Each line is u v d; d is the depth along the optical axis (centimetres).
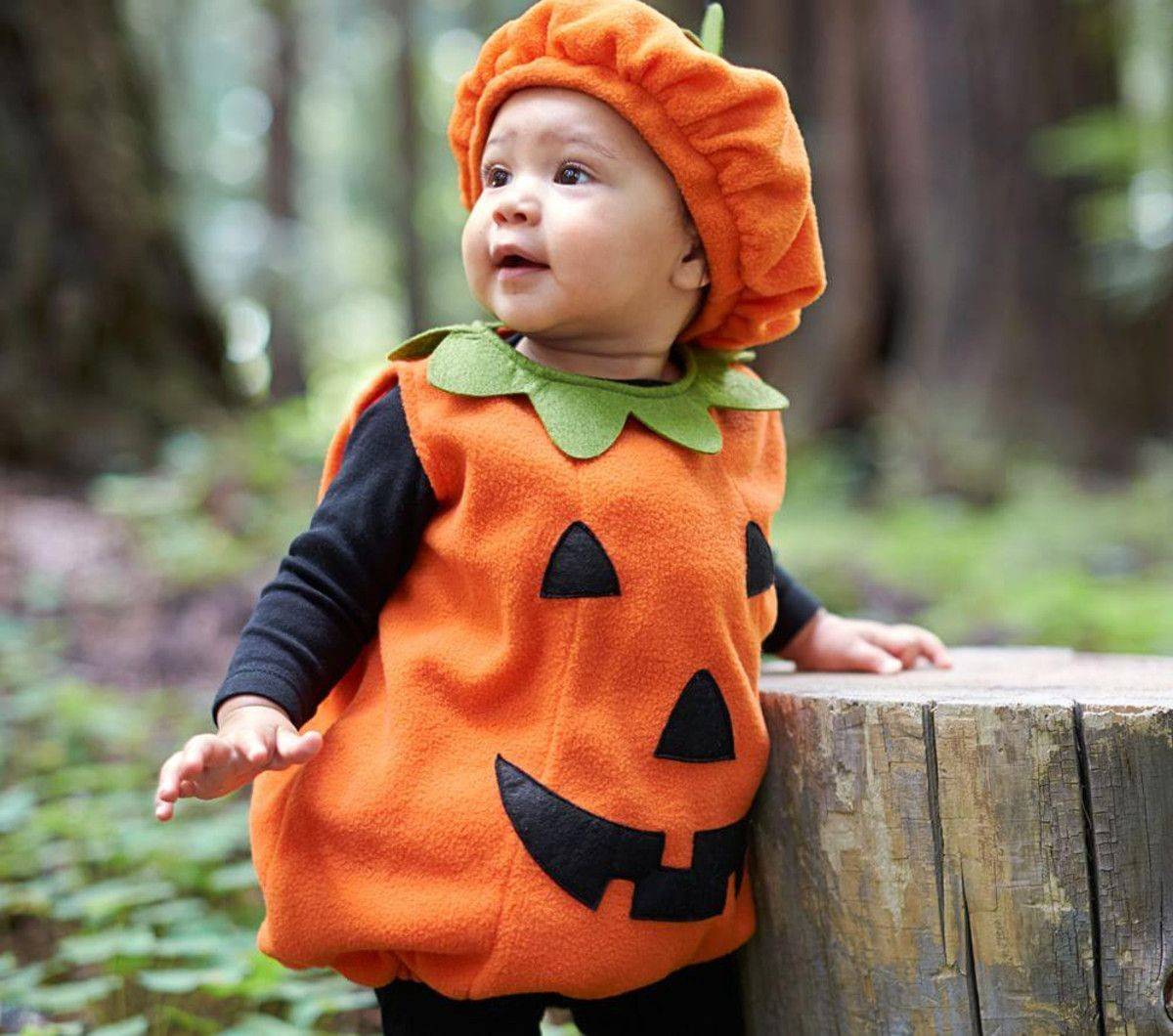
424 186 2025
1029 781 158
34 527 580
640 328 173
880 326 1096
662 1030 181
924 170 1030
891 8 1034
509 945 152
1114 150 830
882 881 164
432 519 168
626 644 159
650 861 157
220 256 1220
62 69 741
